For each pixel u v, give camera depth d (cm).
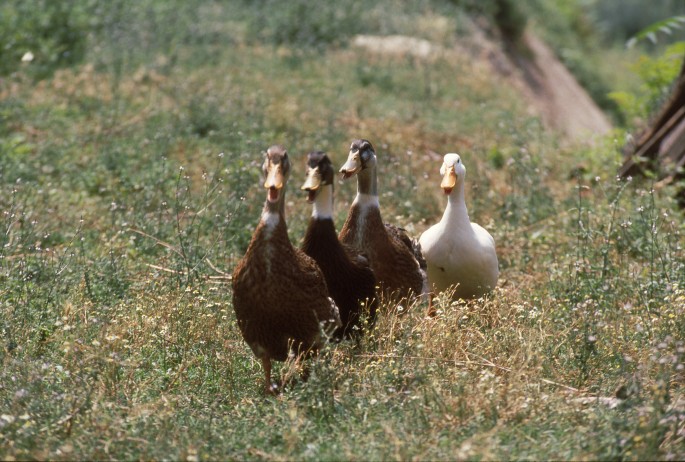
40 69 2155
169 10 2828
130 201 1438
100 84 2122
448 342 905
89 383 821
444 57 2900
